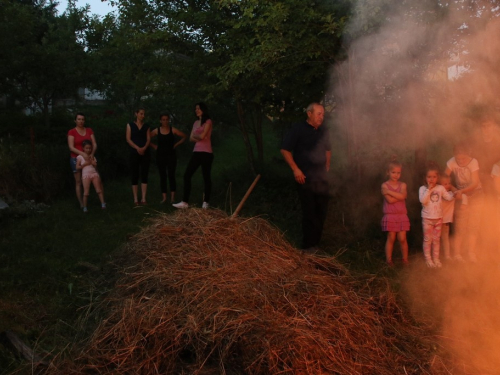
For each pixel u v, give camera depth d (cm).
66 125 1653
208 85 848
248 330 347
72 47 1511
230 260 440
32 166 942
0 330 420
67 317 448
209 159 836
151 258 455
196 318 364
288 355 327
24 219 788
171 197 917
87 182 834
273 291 399
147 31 921
